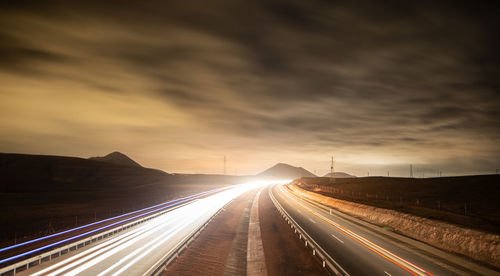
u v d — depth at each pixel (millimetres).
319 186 108812
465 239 24109
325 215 45438
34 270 17797
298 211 50406
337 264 20234
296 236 30547
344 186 99375
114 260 19953
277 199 76625
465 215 34125
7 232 39312
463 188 58062
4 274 17094
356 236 29609
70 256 20938
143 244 24750
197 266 21672
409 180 93250
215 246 28328
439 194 55625
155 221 38281
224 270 22578
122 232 30344
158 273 17953
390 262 20656
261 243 31156
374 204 48469
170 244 24781
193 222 37344
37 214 53375
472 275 17922
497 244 21297
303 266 21188
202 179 181875
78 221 45312
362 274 18172
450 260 21094
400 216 35562
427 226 29672
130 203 68438
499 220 30484
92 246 24031
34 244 28375
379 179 107562
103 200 75312
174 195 88000
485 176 67688
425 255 22469
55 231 35594
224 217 45688
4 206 63594
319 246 25375
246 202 72062
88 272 17484
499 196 46031
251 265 24781
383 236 29672
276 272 21109
